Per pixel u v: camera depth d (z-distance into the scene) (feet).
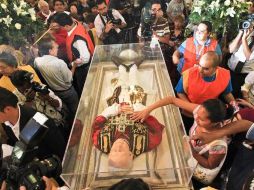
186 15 13.07
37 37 10.15
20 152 4.93
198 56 9.83
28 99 7.20
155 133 7.06
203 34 9.68
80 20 13.62
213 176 6.48
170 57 11.53
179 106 7.49
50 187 4.88
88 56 10.52
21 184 4.76
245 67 10.25
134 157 6.48
